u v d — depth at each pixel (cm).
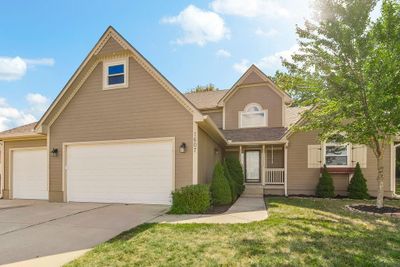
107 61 1096
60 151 1135
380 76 802
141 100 1044
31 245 518
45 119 1138
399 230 611
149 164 1022
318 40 884
